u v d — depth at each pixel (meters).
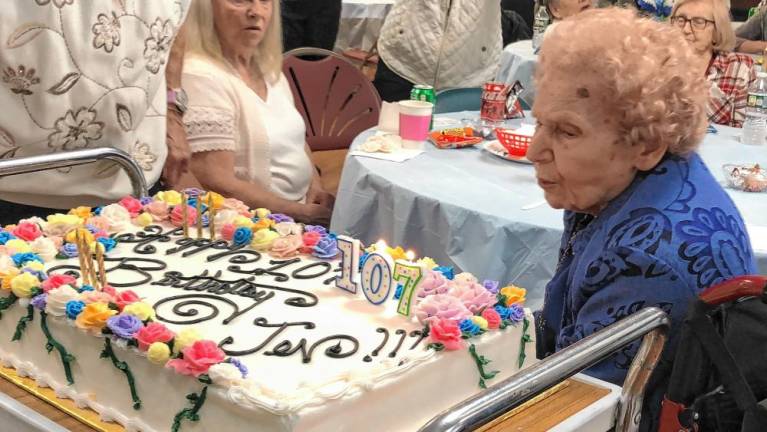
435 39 3.92
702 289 1.25
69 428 1.14
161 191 1.99
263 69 2.69
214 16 2.52
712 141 2.78
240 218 1.71
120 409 1.16
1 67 1.62
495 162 2.41
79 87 1.71
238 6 2.48
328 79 3.38
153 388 1.12
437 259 2.05
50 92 1.67
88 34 1.69
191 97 2.46
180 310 1.31
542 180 1.38
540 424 1.14
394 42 3.97
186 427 1.09
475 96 3.62
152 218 1.75
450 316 1.25
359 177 2.28
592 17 1.32
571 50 1.28
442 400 1.19
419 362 1.14
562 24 1.33
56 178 1.80
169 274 1.46
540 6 4.23
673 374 1.18
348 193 2.34
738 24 5.21
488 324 1.26
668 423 1.20
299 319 1.29
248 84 2.62
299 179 2.72
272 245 1.61
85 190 1.85
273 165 2.62
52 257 1.50
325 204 2.85
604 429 1.22
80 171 1.83
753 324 1.14
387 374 1.09
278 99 2.72
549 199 1.40
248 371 1.11
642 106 1.25
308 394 1.02
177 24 1.90
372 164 2.31
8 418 1.18
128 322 1.16
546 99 1.32
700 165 1.37
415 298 1.31
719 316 1.18
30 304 1.26
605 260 1.30
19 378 1.27
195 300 1.35
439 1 3.89
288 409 0.99
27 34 1.61
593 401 1.21
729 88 3.16
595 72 1.26
